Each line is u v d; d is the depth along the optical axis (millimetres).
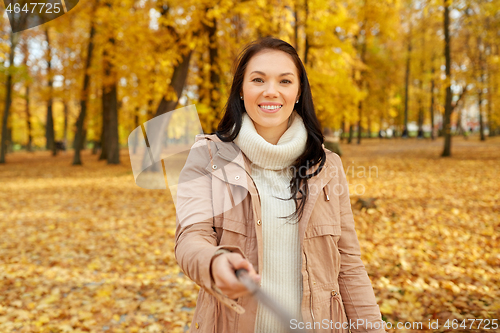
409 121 38812
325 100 12727
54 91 17438
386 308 3229
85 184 11461
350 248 1338
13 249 5449
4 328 3230
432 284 3754
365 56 23953
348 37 17891
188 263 939
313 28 12367
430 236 5305
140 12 9367
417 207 6875
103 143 20906
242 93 1328
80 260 4949
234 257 824
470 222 5867
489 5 12305
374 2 16328
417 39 22062
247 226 1184
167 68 10328
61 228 6527
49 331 3182
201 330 1197
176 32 9648
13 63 15789
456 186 8703
